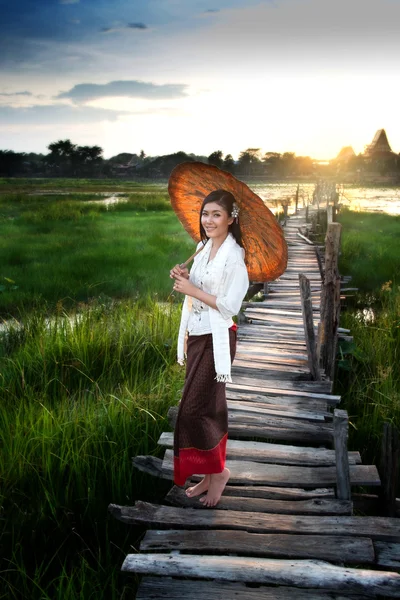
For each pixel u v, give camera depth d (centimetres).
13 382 504
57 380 510
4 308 844
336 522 274
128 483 353
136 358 567
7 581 276
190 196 277
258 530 272
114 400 454
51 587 287
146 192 5500
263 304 750
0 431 399
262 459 336
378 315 824
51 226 1861
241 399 414
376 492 362
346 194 5341
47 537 318
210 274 245
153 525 280
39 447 382
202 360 254
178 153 14688
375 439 438
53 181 10206
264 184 10694
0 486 351
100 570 290
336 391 545
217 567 242
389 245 1443
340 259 1259
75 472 356
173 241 1449
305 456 337
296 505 290
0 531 322
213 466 263
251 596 234
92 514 334
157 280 1012
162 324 656
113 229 1762
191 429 259
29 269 1093
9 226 1845
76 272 1070
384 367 569
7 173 13812
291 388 435
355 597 232
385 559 254
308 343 448
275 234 252
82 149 14188
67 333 605
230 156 16338
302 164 16438
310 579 235
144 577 245
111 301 862
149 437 399
